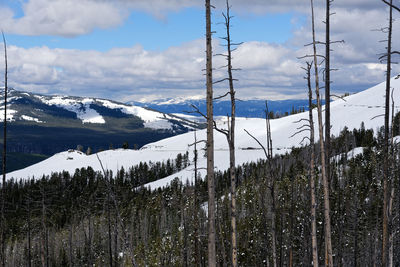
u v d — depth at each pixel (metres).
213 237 13.85
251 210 52.97
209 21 13.73
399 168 22.23
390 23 17.66
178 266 36.00
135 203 97.00
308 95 17.94
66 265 66.50
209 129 14.05
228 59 14.98
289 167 54.94
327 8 17.09
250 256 39.78
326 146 18.48
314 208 18.36
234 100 15.42
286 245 31.34
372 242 33.78
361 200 42.66
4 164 19.86
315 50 17.02
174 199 81.19
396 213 20.88
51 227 76.81
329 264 17.59
